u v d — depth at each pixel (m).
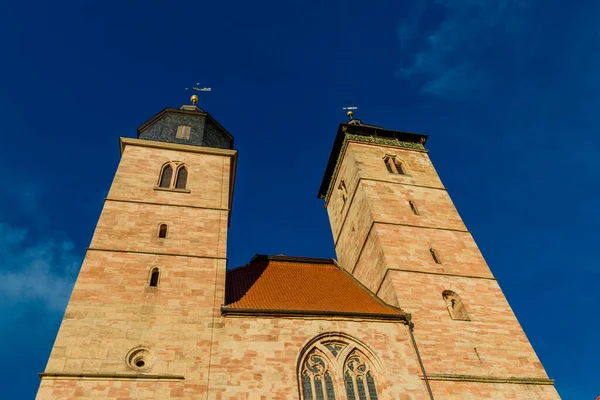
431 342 27.78
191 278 28.36
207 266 29.38
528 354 28.72
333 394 24.42
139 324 25.09
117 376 22.58
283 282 33.62
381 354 26.23
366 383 25.14
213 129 42.66
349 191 43.41
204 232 31.75
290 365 24.61
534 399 26.20
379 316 27.98
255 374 23.89
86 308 25.16
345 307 29.34
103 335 24.16
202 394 22.70
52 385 21.61
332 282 35.06
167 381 22.91
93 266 27.50
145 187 33.97
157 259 29.02
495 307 31.38
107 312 25.23
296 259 38.69
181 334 25.08
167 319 25.66
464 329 29.19
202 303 26.95
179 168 36.78
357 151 43.75
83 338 23.78
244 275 34.50
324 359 25.66
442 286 32.00
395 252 33.81
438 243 35.59
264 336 25.67
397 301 30.12
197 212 33.12
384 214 37.00
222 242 31.31
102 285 26.56
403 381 25.23
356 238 40.03
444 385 25.66
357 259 39.06
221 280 28.64
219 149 38.91
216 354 24.42
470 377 26.39
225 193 35.19
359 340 26.64
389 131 46.56
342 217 45.06
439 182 42.31
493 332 29.53
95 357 23.16
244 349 24.88
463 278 33.03
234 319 26.27
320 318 27.22
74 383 21.91
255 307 27.69
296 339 25.86
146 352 24.09
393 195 39.19
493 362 27.67
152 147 37.62
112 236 29.72
